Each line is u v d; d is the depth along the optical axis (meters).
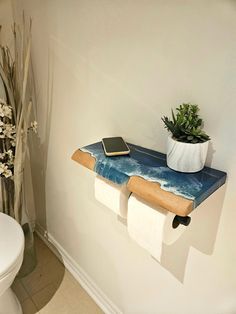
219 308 0.76
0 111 1.07
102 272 1.22
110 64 0.81
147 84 0.73
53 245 1.59
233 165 0.60
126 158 0.74
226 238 0.67
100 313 1.26
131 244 0.99
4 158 1.21
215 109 0.60
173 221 0.65
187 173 0.63
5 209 1.36
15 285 1.38
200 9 0.56
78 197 1.20
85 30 0.85
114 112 0.86
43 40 1.06
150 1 0.65
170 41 0.64
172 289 0.88
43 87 1.17
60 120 1.13
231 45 0.53
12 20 1.21
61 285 1.39
